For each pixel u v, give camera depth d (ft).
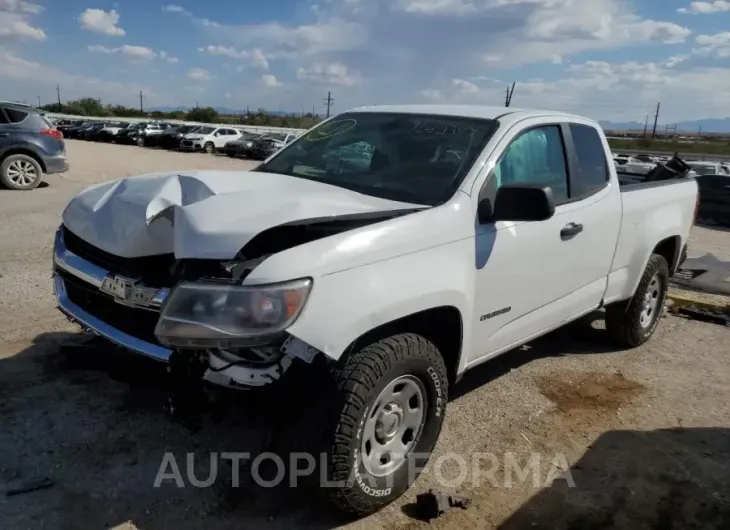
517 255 11.95
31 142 44.39
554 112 14.03
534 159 12.88
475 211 11.07
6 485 9.82
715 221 48.52
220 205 9.29
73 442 11.07
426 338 10.72
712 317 21.34
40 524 9.05
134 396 12.59
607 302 15.90
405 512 10.10
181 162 86.38
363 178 12.08
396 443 10.06
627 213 15.61
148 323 9.36
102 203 10.76
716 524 10.25
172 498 9.89
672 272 19.20
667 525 10.16
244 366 8.51
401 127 13.10
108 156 86.79
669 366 16.93
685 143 292.20
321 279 8.50
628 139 310.65
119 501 9.71
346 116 14.55
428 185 11.35
